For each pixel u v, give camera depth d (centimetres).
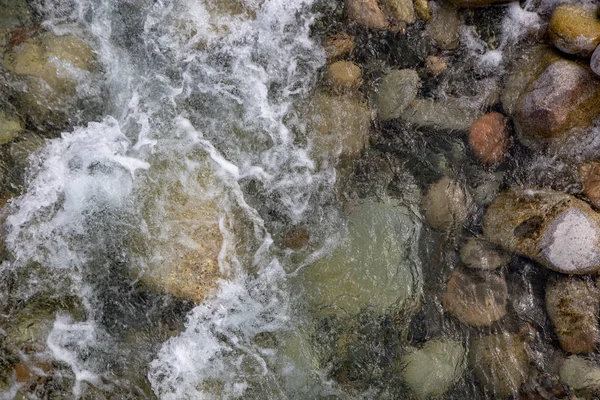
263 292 226
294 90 238
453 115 243
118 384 217
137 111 230
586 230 227
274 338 224
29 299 216
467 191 239
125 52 232
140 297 221
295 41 241
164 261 220
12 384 210
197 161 229
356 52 244
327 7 244
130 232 221
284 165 234
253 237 228
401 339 229
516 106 239
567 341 230
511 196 236
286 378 223
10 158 221
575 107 233
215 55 237
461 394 228
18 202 219
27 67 221
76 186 223
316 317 227
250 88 237
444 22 246
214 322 223
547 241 229
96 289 221
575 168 237
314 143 236
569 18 237
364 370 226
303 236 231
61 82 223
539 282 234
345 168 237
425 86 245
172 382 218
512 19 245
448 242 236
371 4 242
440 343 230
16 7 224
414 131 242
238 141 233
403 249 234
